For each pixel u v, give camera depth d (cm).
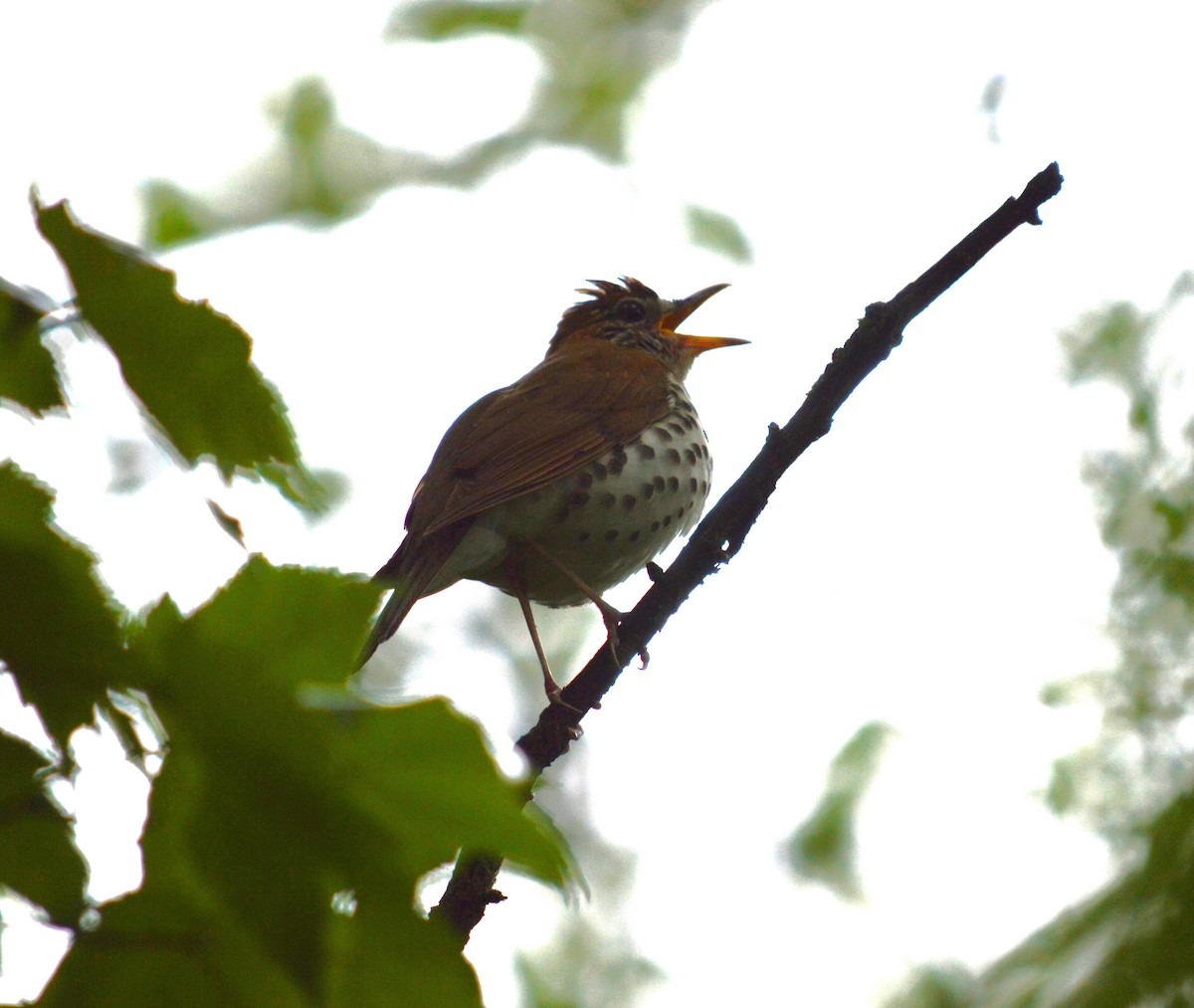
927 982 1451
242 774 305
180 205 1762
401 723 304
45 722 326
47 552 305
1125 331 1460
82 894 352
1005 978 1040
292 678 317
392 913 325
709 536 977
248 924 311
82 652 304
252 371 372
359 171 1875
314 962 312
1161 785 1187
